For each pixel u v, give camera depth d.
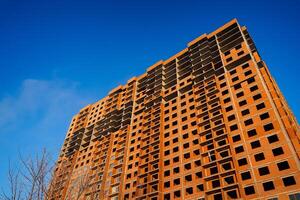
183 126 58.59
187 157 51.44
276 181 35.94
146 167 57.47
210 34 77.12
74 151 83.19
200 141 51.12
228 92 55.09
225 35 72.25
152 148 60.66
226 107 52.31
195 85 66.06
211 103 56.78
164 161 54.50
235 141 45.28
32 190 11.70
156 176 53.97
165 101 72.50
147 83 85.31
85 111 102.38
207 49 73.38
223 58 65.25
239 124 46.94
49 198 12.23
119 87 95.50
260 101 47.72
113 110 85.62
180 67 79.69
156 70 84.56
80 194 14.35
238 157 42.44
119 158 66.94
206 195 42.00
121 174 60.66
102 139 79.25
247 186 38.28
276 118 42.88
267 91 48.59
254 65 55.75
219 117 51.56
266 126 43.41
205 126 53.56
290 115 50.03
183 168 49.62
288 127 41.31
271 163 38.06
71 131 96.94
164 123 64.00
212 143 48.59
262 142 41.44
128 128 73.75
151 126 65.69
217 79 60.84
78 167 75.31
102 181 62.34
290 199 33.44
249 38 67.00
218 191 41.34
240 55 61.81
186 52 81.62
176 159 52.72
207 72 65.06
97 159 71.31
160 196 48.25
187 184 46.56
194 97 62.88
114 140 75.50
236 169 41.00
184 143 54.28
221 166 44.94
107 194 58.38
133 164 61.66
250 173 39.31
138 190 53.19
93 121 93.06
